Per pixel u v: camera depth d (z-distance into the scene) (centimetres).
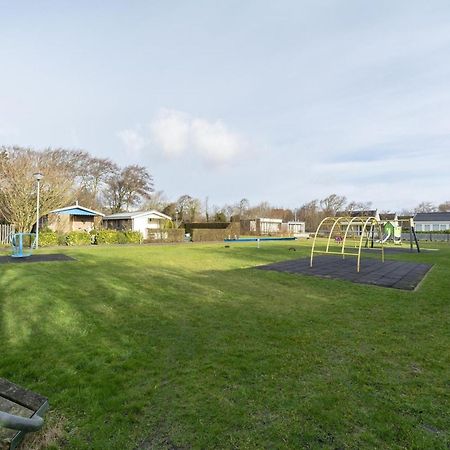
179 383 281
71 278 777
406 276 892
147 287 698
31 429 182
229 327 440
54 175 2191
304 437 211
